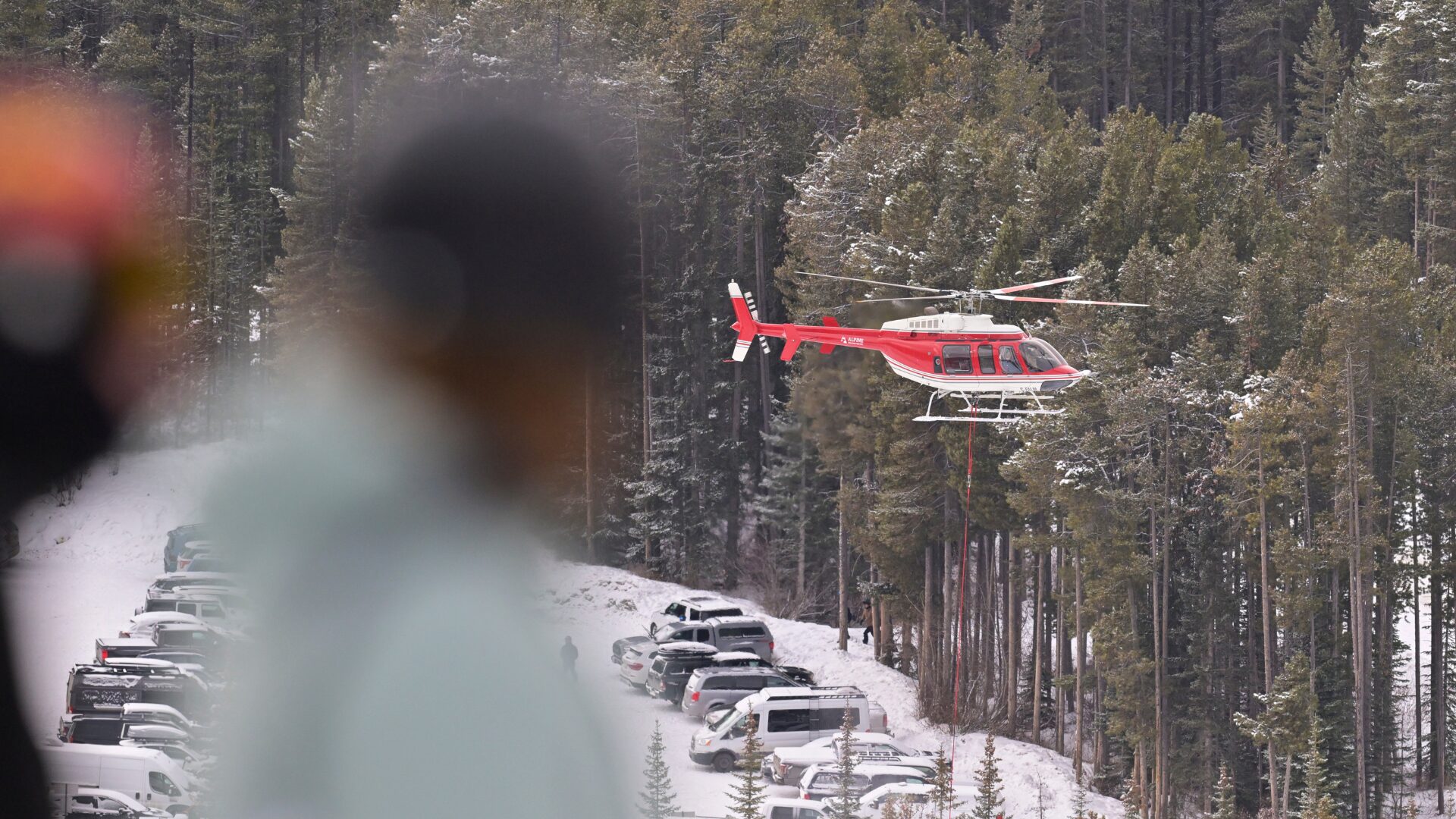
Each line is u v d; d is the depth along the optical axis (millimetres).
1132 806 166500
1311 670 172750
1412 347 198125
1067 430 185500
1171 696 187125
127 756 141000
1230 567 195000
